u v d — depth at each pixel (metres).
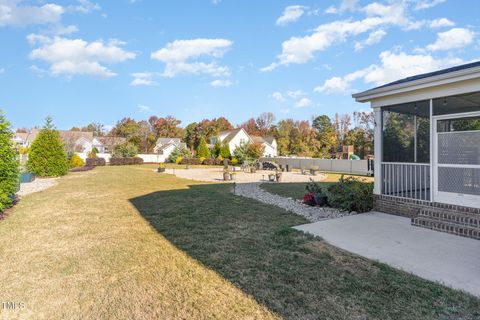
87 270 3.92
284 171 27.30
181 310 2.94
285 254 4.44
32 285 3.48
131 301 3.12
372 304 3.00
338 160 27.91
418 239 5.12
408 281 3.49
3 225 6.24
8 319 2.79
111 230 5.87
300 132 51.97
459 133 5.94
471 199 5.75
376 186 7.56
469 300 3.04
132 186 13.42
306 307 2.95
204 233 5.62
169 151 47.47
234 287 3.40
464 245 4.79
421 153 6.94
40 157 17.62
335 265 4.00
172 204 8.75
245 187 13.36
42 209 7.95
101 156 38.38
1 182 7.15
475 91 5.52
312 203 8.55
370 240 5.09
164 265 4.07
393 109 7.35
